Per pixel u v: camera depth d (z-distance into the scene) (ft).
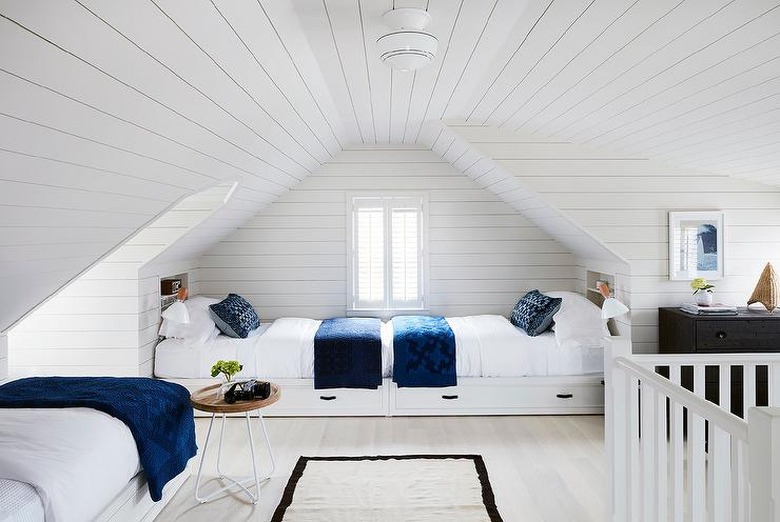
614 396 8.32
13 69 4.52
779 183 13.97
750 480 4.61
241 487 10.52
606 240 14.24
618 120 10.93
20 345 14.57
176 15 5.25
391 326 17.02
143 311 14.84
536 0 6.35
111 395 9.53
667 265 14.33
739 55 6.98
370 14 6.91
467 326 16.49
